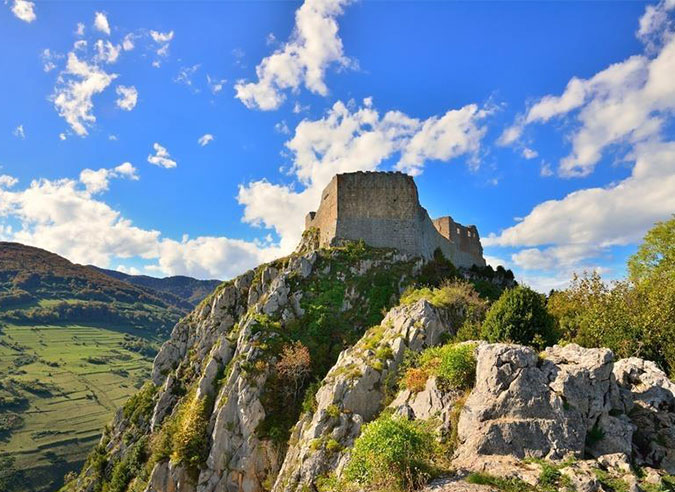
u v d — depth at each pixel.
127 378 149.75
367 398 28.27
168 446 45.16
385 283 52.78
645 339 25.05
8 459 87.31
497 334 26.62
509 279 70.56
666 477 13.98
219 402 42.50
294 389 40.91
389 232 58.88
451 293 38.38
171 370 68.19
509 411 16.22
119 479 53.59
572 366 17.11
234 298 65.69
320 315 48.94
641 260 47.72
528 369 16.94
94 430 106.31
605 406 16.25
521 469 14.18
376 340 33.12
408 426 15.77
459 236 79.62
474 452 15.60
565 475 13.54
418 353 28.64
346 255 55.75
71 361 156.62
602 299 30.33
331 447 25.56
